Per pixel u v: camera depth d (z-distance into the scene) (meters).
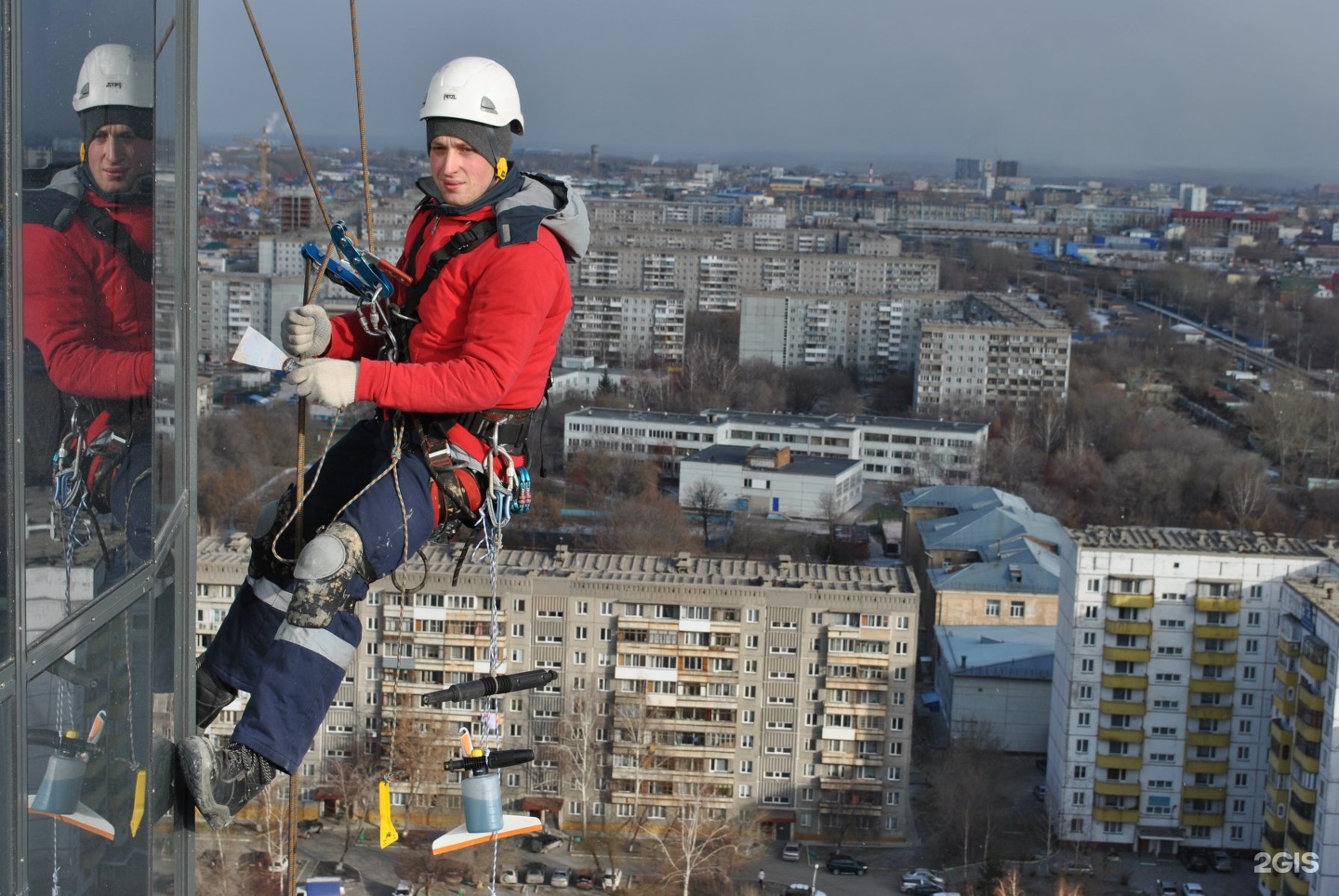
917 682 74.88
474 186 7.12
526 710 55.69
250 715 6.82
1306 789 47.62
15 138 5.00
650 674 55.72
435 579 54.50
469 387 6.76
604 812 56.03
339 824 53.53
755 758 56.28
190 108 7.09
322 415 106.81
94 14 5.68
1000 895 48.75
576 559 58.25
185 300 7.05
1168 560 55.00
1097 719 56.28
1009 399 141.00
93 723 5.74
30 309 5.11
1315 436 125.06
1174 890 53.56
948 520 89.06
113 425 5.93
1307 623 49.16
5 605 4.95
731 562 59.03
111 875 5.99
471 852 52.72
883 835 56.75
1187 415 144.25
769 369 156.25
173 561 6.87
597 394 138.62
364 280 7.21
